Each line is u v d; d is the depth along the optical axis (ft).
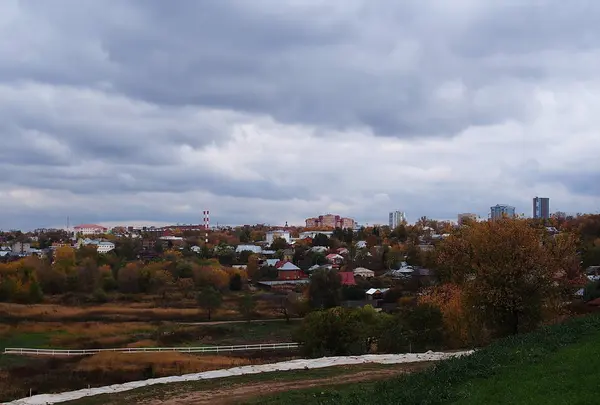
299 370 91.04
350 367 91.71
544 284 121.90
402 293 295.07
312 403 66.44
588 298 178.60
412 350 133.39
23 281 335.88
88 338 216.74
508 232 122.83
